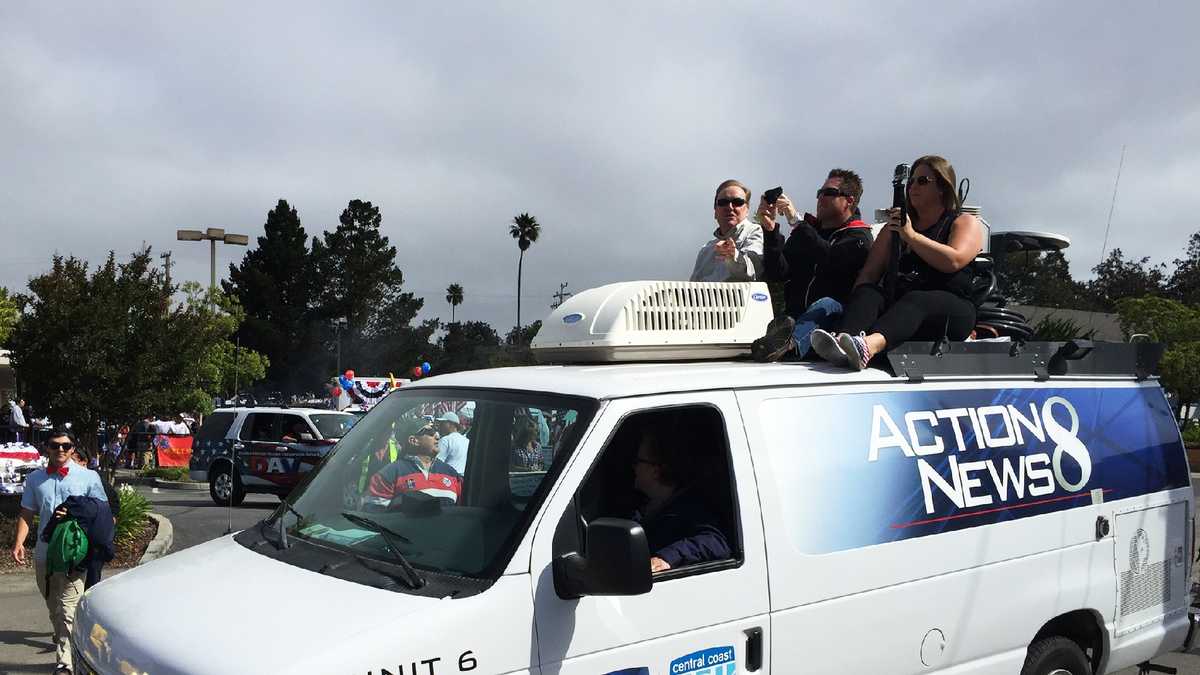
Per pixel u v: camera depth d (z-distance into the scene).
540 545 2.92
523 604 2.84
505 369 3.85
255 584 3.03
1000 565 4.12
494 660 2.76
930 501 3.91
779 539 3.41
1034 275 52.34
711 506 3.42
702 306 4.28
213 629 2.75
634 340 4.04
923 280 4.71
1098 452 4.70
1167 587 5.01
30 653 7.08
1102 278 59.88
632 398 3.27
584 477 3.07
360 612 2.74
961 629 3.95
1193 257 55.62
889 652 3.69
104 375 11.72
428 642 2.66
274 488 18.02
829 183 5.47
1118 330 35.47
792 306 5.54
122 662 2.84
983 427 4.22
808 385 3.74
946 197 4.83
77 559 6.22
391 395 3.99
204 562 3.40
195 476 18.81
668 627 3.11
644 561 2.73
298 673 2.49
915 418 4.00
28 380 11.89
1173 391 27.06
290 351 75.94
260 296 75.94
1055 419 4.55
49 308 11.65
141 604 3.09
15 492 11.70
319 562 3.13
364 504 3.42
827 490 3.61
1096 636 4.68
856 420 3.80
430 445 3.41
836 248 5.26
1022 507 4.26
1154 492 4.96
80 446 12.11
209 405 29.42
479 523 3.06
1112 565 4.65
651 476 3.43
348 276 79.44
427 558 3.01
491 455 3.32
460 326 91.06
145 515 12.50
